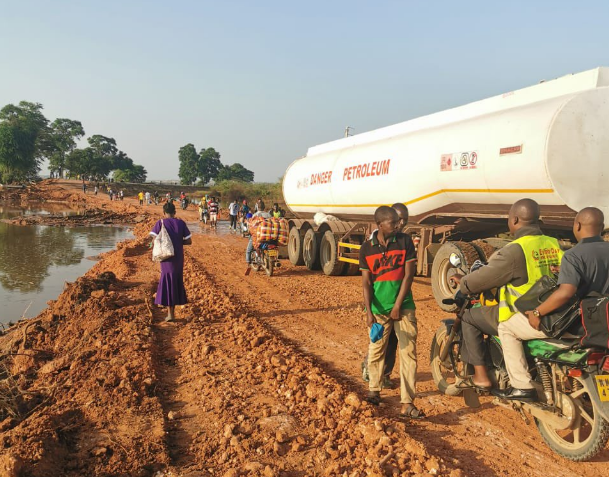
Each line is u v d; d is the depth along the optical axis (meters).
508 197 8.55
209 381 5.55
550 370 4.00
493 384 4.45
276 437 4.22
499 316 4.16
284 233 13.23
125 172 173.62
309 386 5.21
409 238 4.84
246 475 3.70
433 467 3.75
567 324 3.77
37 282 15.20
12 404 5.14
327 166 14.70
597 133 7.65
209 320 8.20
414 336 4.84
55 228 34.59
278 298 10.44
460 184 9.44
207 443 4.20
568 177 7.57
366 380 5.49
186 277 12.25
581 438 4.14
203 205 34.12
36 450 3.77
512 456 4.15
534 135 7.75
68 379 5.71
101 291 9.33
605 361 3.55
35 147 117.56
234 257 17.00
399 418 4.83
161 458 3.93
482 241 8.98
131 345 6.58
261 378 5.65
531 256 4.02
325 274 13.75
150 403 4.91
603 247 3.74
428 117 11.40
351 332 7.91
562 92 8.24
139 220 40.22
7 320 10.95
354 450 4.04
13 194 84.25
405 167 10.84
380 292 4.85
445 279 9.38
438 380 5.41
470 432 4.58
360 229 13.15
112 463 3.84
